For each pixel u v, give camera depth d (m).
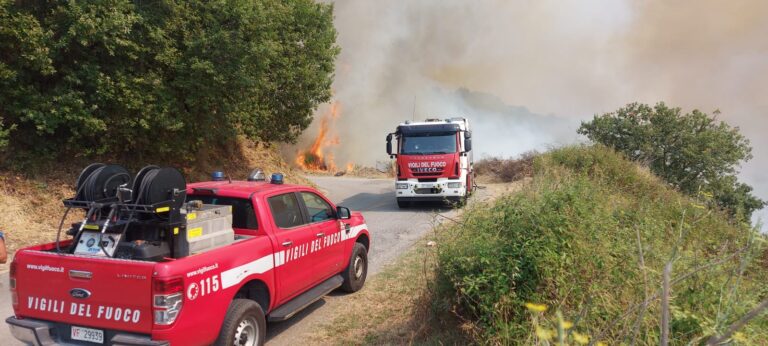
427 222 13.27
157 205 3.82
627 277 4.39
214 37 11.98
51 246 4.32
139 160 13.95
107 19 10.39
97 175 4.10
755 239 3.39
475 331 4.17
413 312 5.31
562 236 4.55
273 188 5.55
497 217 5.32
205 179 16.06
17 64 10.52
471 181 17.94
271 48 13.54
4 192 10.80
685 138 27.62
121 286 3.68
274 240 5.04
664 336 1.86
